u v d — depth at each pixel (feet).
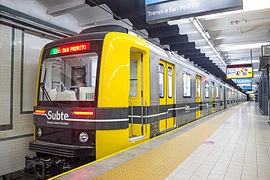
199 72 32.63
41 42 17.60
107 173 9.57
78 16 20.89
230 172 10.23
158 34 25.64
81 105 12.25
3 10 14.38
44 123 13.28
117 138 12.31
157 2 14.82
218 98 51.55
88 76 12.43
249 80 68.13
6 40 14.92
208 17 22.93
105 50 12.30
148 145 14.30
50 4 17.90
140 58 15.35
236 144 16.11
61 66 13.43
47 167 11.68
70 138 12.25
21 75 15.96
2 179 14.48
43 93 13.89
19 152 15.71
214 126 25.17
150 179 9.09
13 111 15.37
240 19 25.09
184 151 13.62
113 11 19.20
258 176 9.77
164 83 19.33
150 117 15.72
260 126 25.90
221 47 37.35
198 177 9.53
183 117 24.48
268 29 28.66
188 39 28.37
